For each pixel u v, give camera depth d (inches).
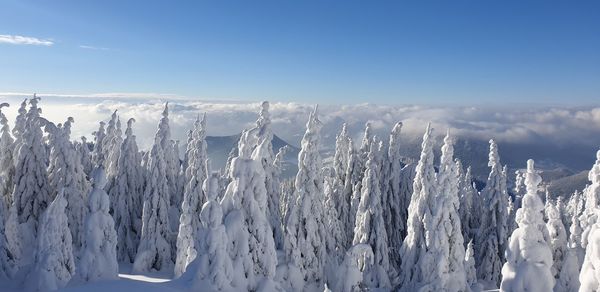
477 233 1454.2
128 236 1592.0
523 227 587.2
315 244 1052.5
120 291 615.5
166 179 1557.6
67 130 1509.6
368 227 1270.9
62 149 1497.3
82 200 1509.6
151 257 1439.5
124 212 1598.2
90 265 727.1
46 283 842.8
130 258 1590.8
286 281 995.9
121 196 1600.6
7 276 1095.0
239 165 765.3
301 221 1047.6
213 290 657.0
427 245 896.9
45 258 855.7
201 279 663.8
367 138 1599.4
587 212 919.0
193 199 1432.1
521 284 574.6
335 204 1558.8
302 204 1050.1
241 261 712.4
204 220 674.8
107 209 762.8
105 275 735.7
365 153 1584.6
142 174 1706.4
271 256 773.9
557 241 908.6
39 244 872.9
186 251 1246.3
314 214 1072.2
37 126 1488.7
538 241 582.6
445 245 872.3
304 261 1039.0
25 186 1456.7
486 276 1363.2
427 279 884.6
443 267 864.3
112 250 760.3
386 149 1556.3
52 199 1496.1
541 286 565.6
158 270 1443.2
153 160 1496.1
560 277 782.5
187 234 1254.3
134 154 1662.2
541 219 586.6
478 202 1587.1
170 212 1593.3
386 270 1243.8
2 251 1119.0
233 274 692.1
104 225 751.7
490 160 1393.9
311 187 1059.9
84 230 745.6
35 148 1476.4
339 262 1188.5
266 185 1161.4
